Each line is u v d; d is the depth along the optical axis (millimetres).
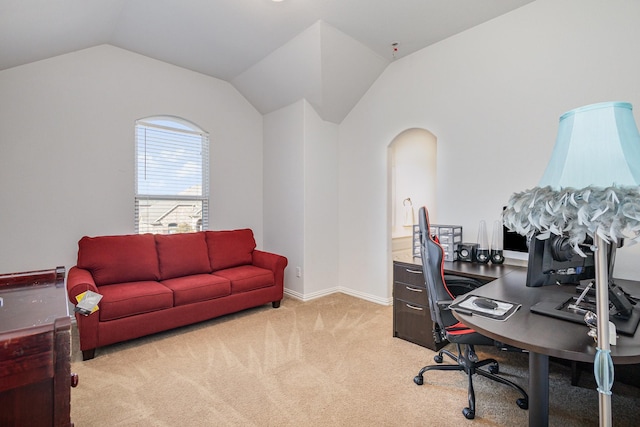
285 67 3604
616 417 1763
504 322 1314
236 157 4328
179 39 3213
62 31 2633
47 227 3014
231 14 2791
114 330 2498
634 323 1253
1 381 742
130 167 3482
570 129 911
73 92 3135
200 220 4055
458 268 2523
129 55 3459
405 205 4793
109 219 3355
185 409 1806
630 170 788
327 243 4168
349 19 2873
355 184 4090
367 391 1995
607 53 2289
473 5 2666
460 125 3082
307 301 3871
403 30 3051
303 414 1771
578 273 1621
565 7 2469
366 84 3854
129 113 3467
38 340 781
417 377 2078
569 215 797
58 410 816
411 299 2709
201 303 3002
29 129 2920
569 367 2301
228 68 3879
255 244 4109
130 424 1679
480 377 2170
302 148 3934
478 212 2951
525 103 2676
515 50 2729
